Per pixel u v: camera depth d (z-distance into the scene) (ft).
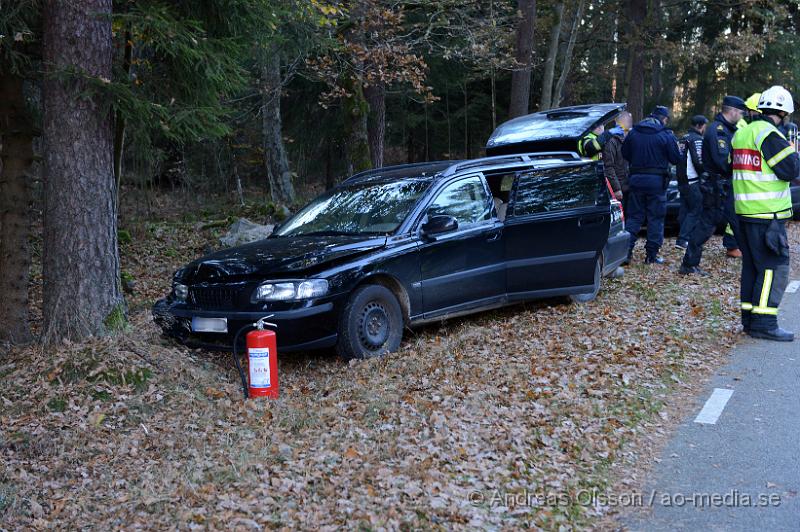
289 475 15.16
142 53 29.22
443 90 83.35
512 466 15.46
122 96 22.66
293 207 66.28
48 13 22.50
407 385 20.30
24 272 26.35
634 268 35.99
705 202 33.27
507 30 59.06
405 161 110.93
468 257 25.57
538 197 27.17
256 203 67.67
